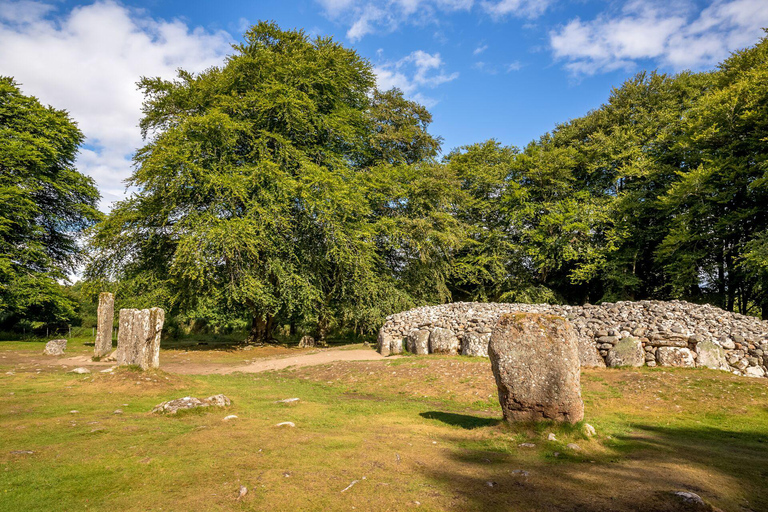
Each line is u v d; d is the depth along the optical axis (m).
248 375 13.86
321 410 7.98
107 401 8.09
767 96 19.92
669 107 27.66
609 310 15.09
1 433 5.62
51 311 27.44
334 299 26.25
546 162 28.12
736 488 4.45
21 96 26.31
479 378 11.20
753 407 8.65
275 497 3.84
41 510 3.54
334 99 25.94
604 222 27.08
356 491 4.03
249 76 23.56
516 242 31.30
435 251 26.55
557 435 5.88
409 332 17.00
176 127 21.05
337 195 21.64
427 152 29.58
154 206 21.16
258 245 20.98
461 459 5.09
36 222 27.47
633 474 4.68
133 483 4.12
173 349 21.91
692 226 22.45
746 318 13.30
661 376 10.85
